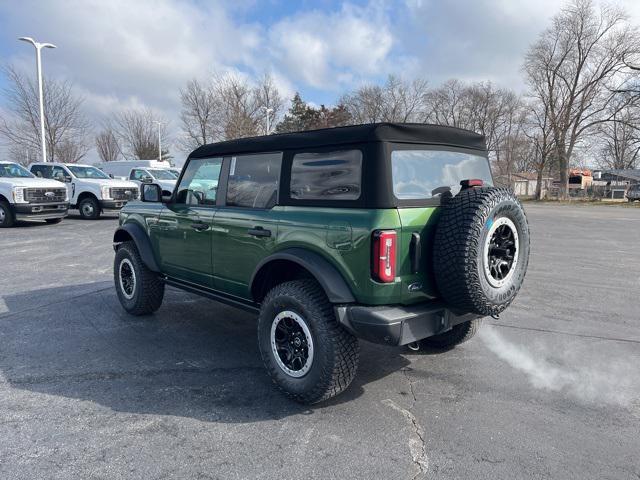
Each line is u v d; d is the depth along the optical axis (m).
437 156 3.56
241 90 49.25
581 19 45.41
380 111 64.19
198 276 4.60
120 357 4.40
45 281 7.43
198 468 2.73
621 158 68.56
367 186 3.11
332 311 3.28
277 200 3.73
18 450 2.89
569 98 47.53
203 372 4.08
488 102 67.38
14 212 14.12
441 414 3.38
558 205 37.59
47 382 3.86
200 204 4.57
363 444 2.99
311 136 3.50
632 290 7.15
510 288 3.36
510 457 2.84
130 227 5.45
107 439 3.03
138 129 53.16
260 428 3.17
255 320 5.57
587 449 2.93
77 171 17.72
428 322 3.27
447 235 3.11
